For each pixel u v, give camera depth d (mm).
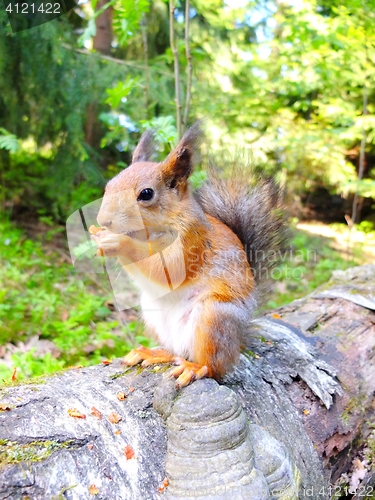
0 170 1017
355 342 451
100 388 302
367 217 1490
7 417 250
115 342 603
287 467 279
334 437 368
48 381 306
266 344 412
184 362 330
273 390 362
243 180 445
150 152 386
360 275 590
